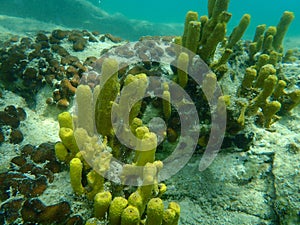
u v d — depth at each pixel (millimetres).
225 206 2570
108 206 1779
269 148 2785
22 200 2033
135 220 1595
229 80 3158
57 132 3258
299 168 2498
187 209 2615
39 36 4816
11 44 4754
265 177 2646
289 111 3467
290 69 4152
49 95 3807
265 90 2729
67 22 12930
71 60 4105
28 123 3221
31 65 4027
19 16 12609
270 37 4230
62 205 1994
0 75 4004
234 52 3766
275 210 2396
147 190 1742
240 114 2707
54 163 2301
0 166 2467
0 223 1936
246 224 2426
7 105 3465
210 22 2947
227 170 2750
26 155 2525
